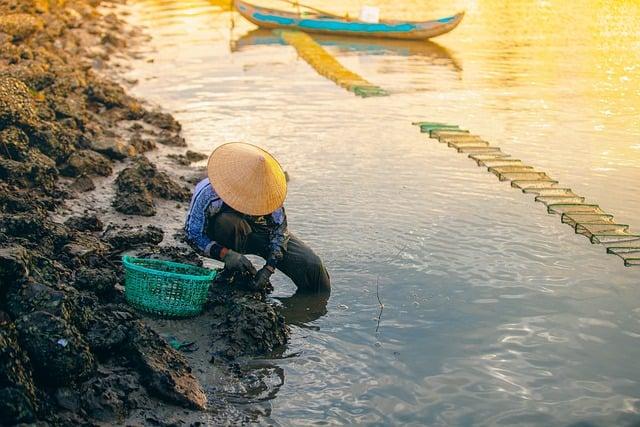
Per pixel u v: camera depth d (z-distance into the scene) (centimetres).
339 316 710
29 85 1184
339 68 1814
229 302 690
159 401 557
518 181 1060
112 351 579
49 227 745
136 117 1309
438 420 571
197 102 1498
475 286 769
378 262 815
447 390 605
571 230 908
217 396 580
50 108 1118
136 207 897
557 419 574
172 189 964
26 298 552
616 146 1232
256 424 553
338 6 2916
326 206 963
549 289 766
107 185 973
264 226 735
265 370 619
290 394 591
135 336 585
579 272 804
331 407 580
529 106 1485
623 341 680
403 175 1086
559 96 1565
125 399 544
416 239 873
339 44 2225
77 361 529
